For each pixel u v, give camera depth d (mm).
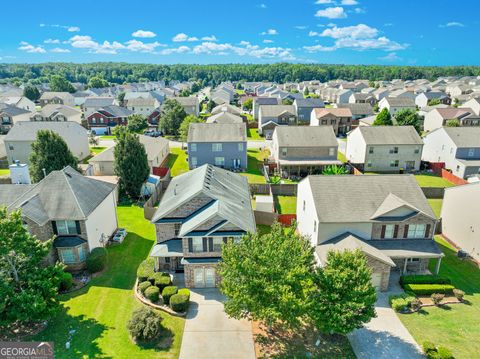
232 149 59406
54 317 24469
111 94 169750
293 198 47625
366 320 21016
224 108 100375
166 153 65750
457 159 55625
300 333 23562
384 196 31344
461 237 34156
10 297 21250
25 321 22500
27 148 59281
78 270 30219
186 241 27625
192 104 107875
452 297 27328
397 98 107438
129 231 37906
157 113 99125
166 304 25766
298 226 38219
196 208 30391
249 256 21625
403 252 29047
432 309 25875
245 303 20500
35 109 124750
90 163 52750
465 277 30094
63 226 29953
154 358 21188
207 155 59688
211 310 25562
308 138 58562
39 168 43406
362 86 186125
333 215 29984
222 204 29438
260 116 89125
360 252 23062
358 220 29688
